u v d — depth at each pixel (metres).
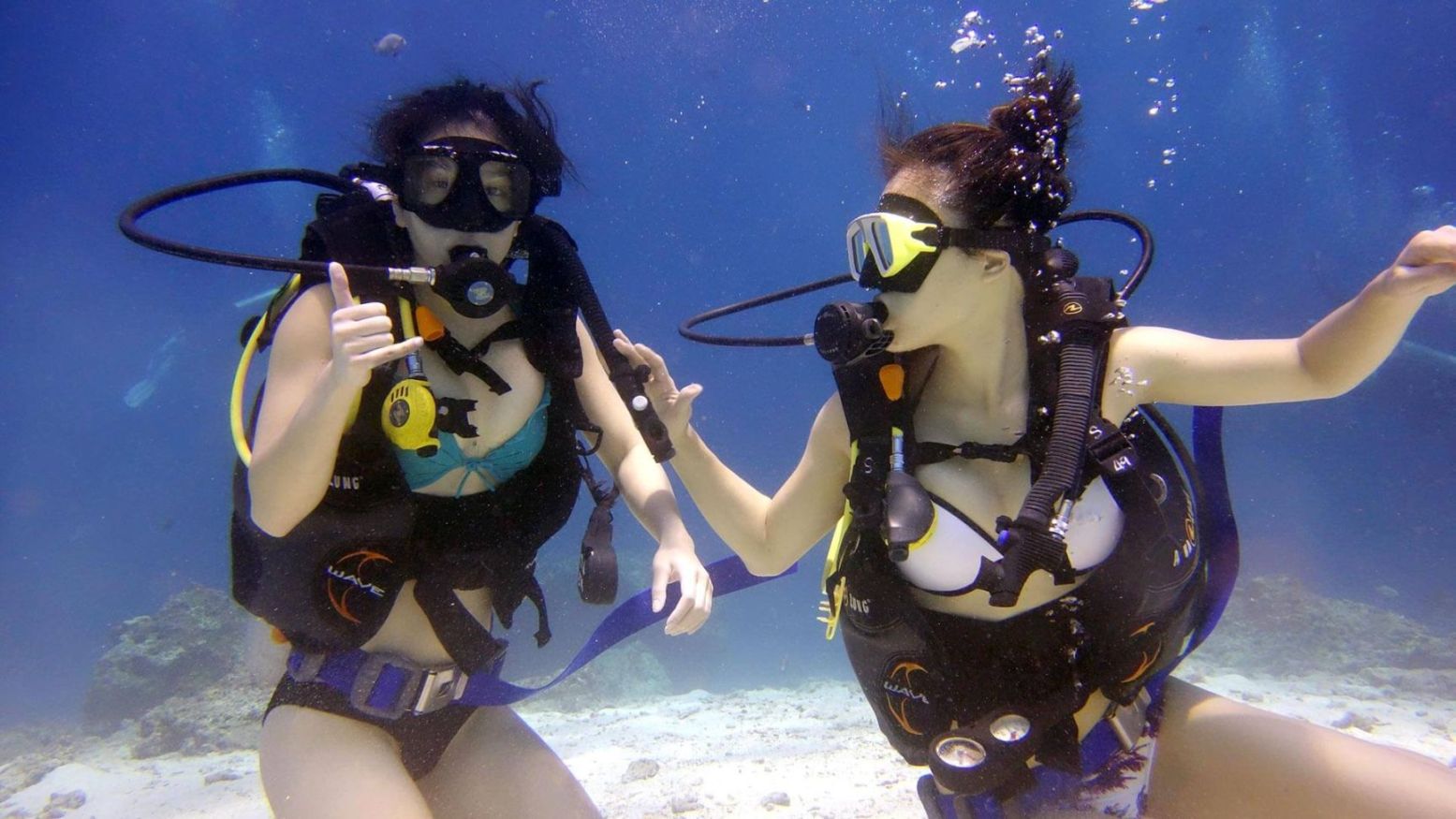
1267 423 27.89
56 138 41.91
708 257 69.69
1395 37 41.03
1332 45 42.12
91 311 48.88
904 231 1.81
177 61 36.53
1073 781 2.00
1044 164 1.91
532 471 2.37
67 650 27.30
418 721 2.28
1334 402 26.25
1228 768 1.94
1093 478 1.79
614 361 2.17
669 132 52.62
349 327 1.67
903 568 1.96
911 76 39.69
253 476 1.87
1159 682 2.05
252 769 7.12
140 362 49.75
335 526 2.00
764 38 39.50
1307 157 45.88
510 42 39.50
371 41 37.09
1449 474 25.33
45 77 36.50
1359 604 12.29
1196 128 45.94
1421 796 1.71
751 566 2.51
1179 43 40.22
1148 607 1.86
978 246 1.83
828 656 18.11
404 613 2.21
